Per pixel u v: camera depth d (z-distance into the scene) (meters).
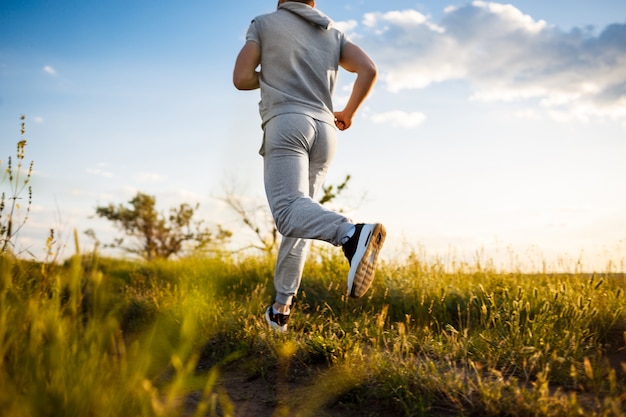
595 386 2.32
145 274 7.52
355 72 3.50
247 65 3.28
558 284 4.02
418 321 4.38
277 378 2.81
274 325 3.57
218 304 4.36
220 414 2.25
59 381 1.59
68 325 1.83
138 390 1.72
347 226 2.79
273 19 3.30
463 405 2.21
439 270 5.74
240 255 7.61
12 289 2.18
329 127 3.31
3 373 1.68
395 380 2.40
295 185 3.06
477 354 2.93
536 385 2.09
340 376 2.55
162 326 3.43
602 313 3.60
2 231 2.67
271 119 3.20
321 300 5.18
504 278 5.02
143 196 16.98
